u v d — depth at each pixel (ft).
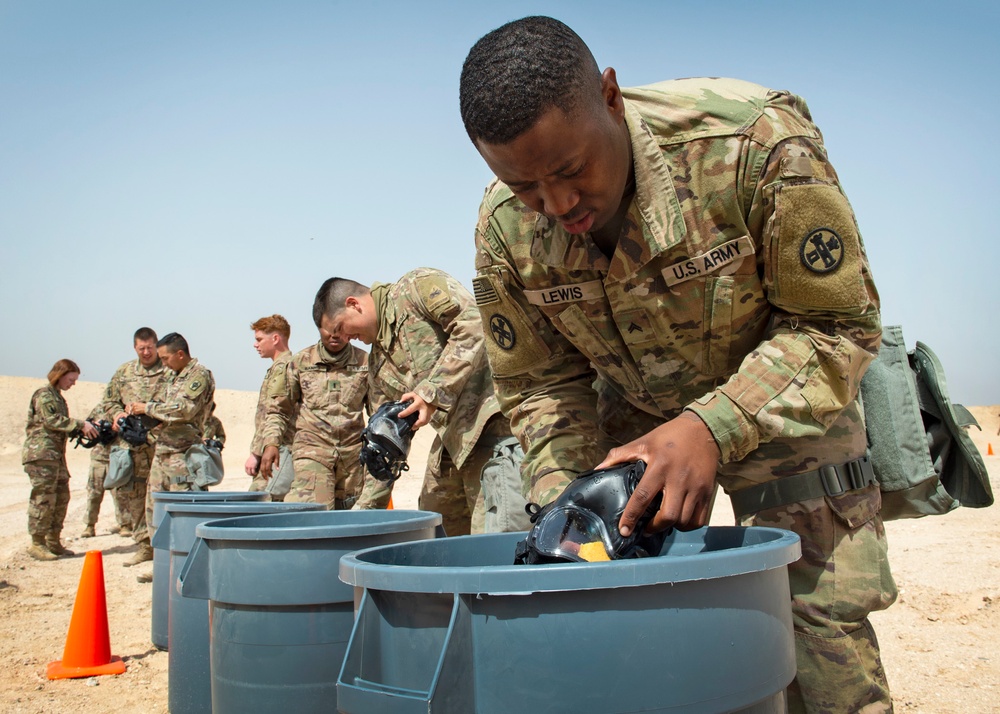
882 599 7.19
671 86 6.97
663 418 8.36
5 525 37.76
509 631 4.45
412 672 4.76
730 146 6.55
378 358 15.76
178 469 25.76
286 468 23.25
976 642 13.30
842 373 6.59
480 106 5.78
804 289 6.58
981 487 8.61
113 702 13.05
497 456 13.38
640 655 4.45
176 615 11.53
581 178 6.02
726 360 7.43
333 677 8.35
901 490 8.05
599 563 4.39
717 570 4.58
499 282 7.75
